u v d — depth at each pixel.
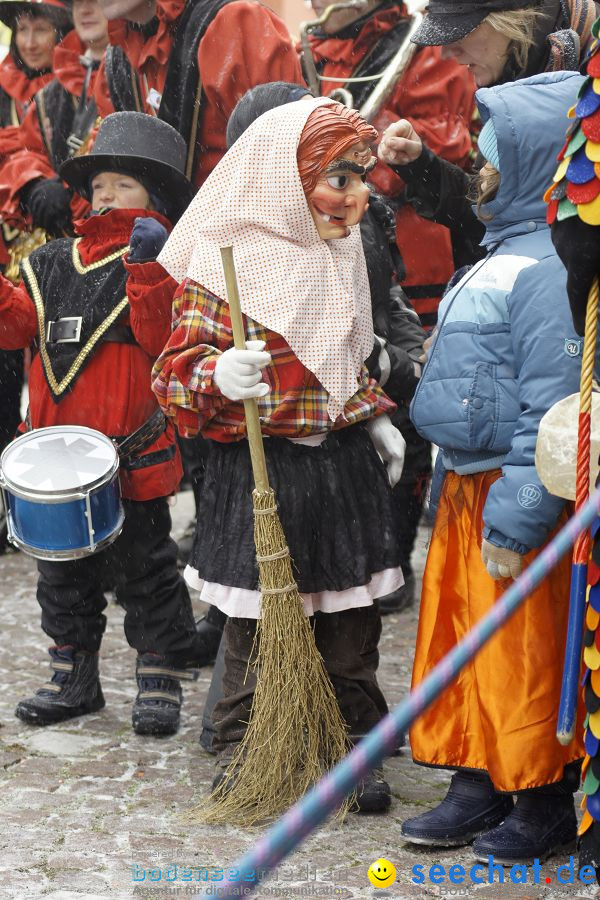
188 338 8.95
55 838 8.75
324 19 13.27
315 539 9.17
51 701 11.07
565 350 7.75
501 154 8.29
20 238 16.12
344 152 8.80
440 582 8.73
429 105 13.64
